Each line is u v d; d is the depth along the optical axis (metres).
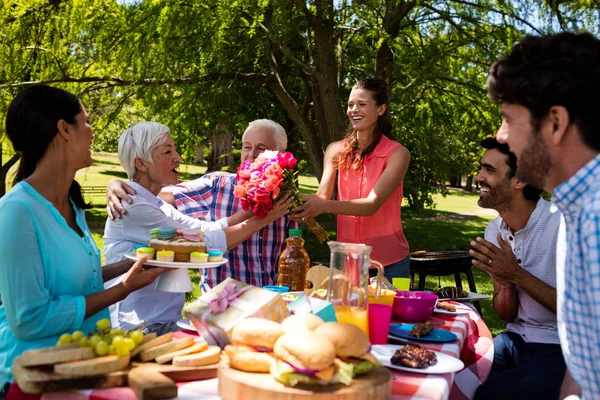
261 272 2.83
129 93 8.93
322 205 2.66
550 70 1.21
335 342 1.34
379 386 1.28
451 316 2.33
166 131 2.52
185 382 1.41
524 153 1.29
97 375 1.32
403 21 9.24
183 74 8.74
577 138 1.22
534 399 2.11
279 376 1.26
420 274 3.57
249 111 10.34
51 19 8.13
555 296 2.29
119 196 2.38
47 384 1.28
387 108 3.06
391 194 3.02
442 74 8.88
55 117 1.80
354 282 1.68
